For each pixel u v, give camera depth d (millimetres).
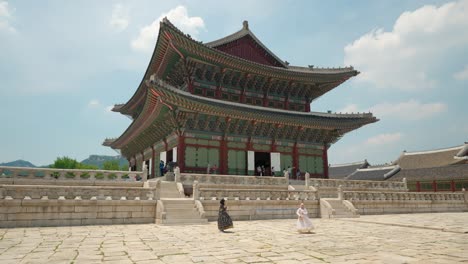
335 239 17422
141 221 24266
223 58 43812
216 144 43781
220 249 14258
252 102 50406
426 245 15578
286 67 54719
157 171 50312
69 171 29672
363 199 35281
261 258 12477
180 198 27438
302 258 12500
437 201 40688
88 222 22750
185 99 38062
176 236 18016
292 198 31172
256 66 46688
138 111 66312
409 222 26609
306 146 51281
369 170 83375
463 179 63312
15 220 21016
